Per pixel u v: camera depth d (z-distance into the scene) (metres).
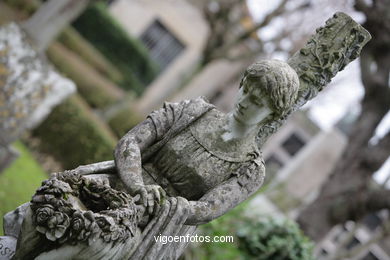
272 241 5.24
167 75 20.61
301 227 8.20
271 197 8.68
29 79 5.59
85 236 1.78
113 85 17.22
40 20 8.77
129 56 19.52
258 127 2.24
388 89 8.16
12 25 5.55
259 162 2.33
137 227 2.02
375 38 7.85
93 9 18.58
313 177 13.06
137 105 18.97
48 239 1.84
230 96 18.20
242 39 12.18
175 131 2.30
